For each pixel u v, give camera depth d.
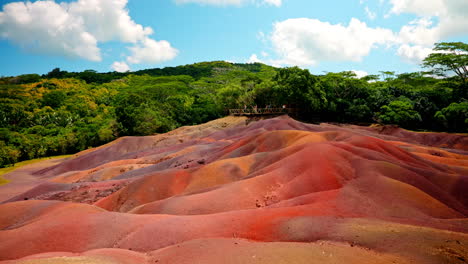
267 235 14.40
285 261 9.57
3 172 59.88
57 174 56.25
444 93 72.00
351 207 17.77
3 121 88.62
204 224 15.73
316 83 72.12
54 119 93.25
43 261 9.38
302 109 74.75
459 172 27.70
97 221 17.11
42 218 18.97
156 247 14.14
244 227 15.20
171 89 119.31
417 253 10.25
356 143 29.84
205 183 27.91
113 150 63.22
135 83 153.62
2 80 155.00
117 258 11.31
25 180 52.06
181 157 43.78
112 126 79.81
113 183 37.12
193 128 75.00
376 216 16.61
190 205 21.44
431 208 18.28
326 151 25.69
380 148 29.69
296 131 38.00
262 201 21.59
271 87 77.12
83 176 46.78
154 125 80.31
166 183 28.55
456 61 63.91
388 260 9.84
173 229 15.40
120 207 26.94
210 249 11.50
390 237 11.91
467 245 10.90
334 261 9.61
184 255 11.33
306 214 16.39
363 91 77.19
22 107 99.31
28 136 76.94
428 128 69.81
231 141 50.47
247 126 63.91
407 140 54.44
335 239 12.59
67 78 151.00
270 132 39.28
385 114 68.31
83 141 78.69
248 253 10.55
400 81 88.50
